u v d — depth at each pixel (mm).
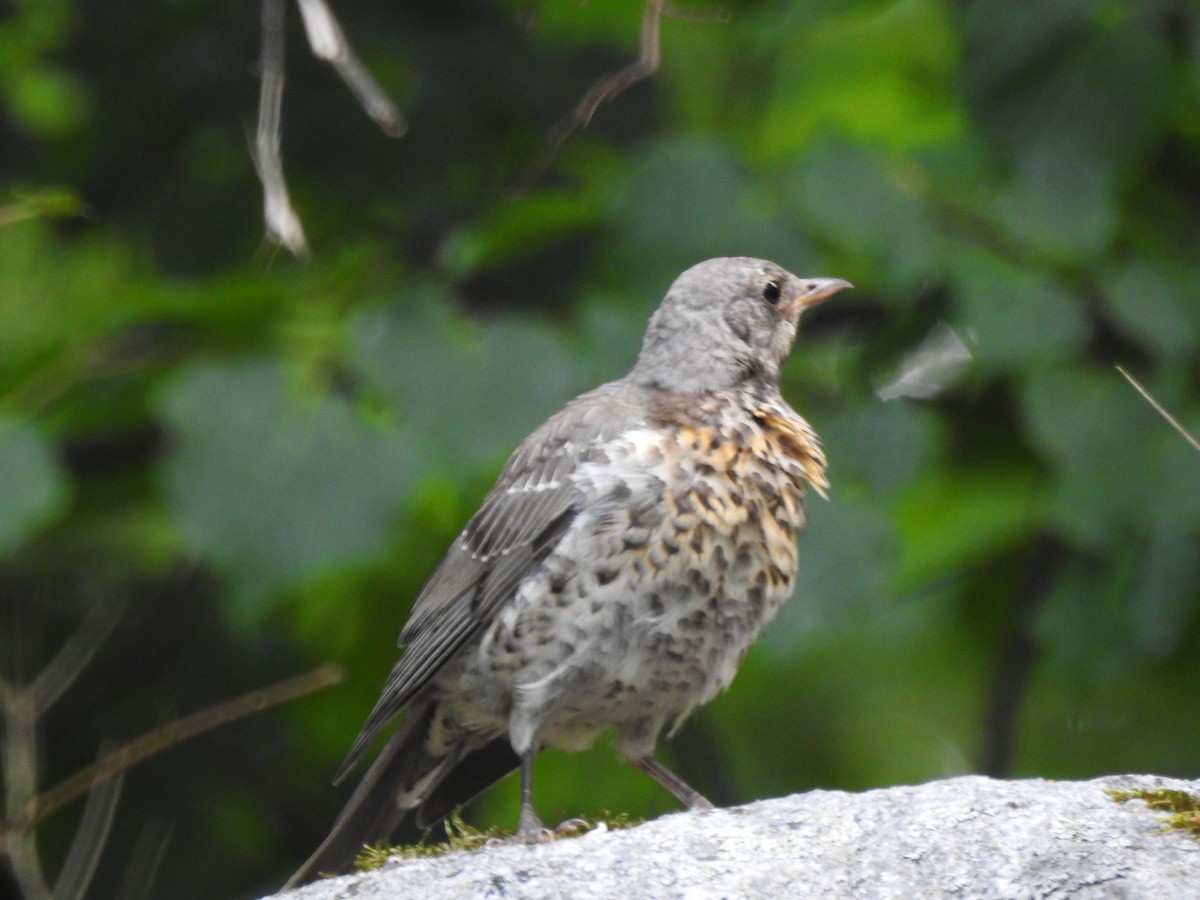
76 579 12812
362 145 13281
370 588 12922
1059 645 10789
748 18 12352
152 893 13172
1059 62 10914
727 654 9398
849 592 10445
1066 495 10633
